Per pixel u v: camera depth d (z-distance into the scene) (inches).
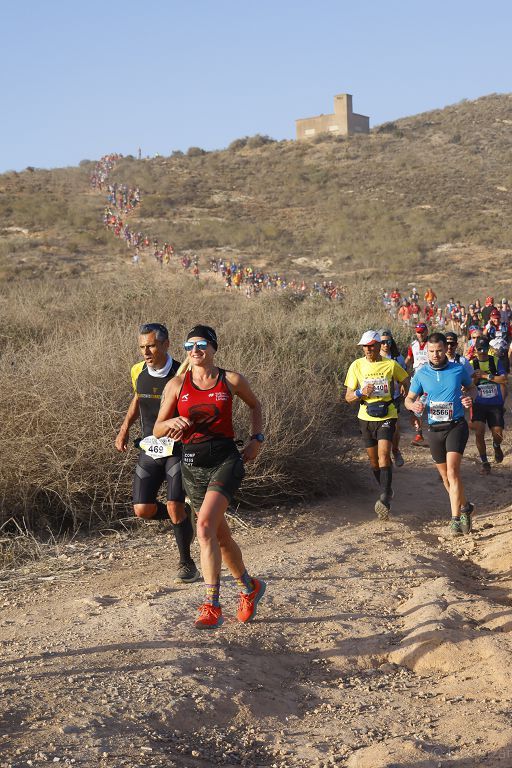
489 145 3587.6
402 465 438.0
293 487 366.3
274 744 153.8
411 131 3895.2
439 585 243.0
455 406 313.9
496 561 276.8
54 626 213.3
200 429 203.9
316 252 2332.7
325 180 3181.6
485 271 2107.5
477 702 167.2
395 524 332.8
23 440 314.3
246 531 323.6
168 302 665.6
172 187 3112.7
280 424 353.7
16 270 1836.9
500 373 427.2
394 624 216.2
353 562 277.7
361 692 177.6
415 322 1179.9
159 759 141.4
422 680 184.5
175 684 170.9
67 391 332.8
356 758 143.9
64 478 316.8
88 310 655.8
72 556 289.1
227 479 203.9
